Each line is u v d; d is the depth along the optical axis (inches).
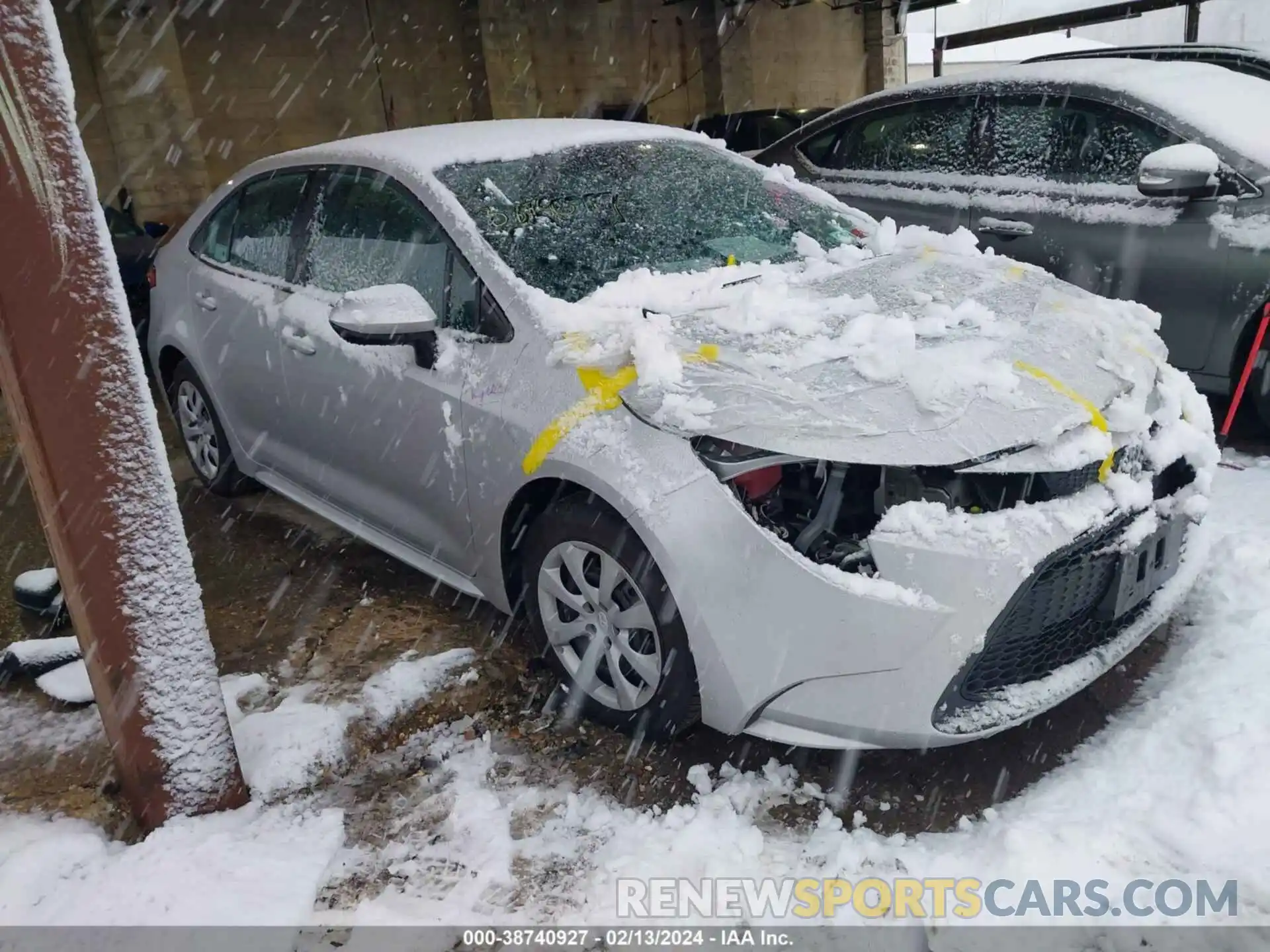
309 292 138.0
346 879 86.8
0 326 74.0
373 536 135.9
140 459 82.9
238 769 95.0
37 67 72.0
